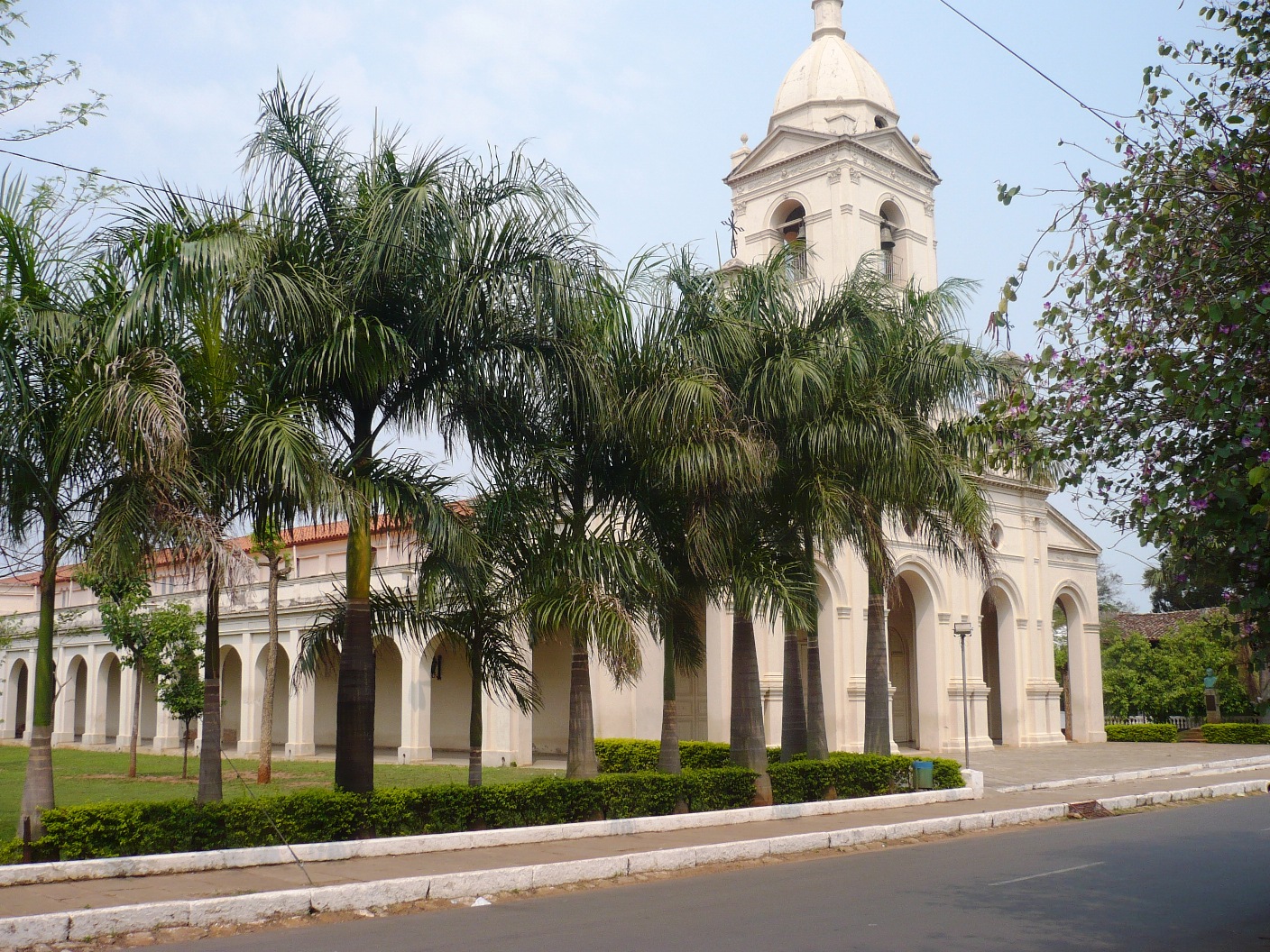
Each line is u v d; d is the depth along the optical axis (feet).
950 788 65.21
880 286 57.98
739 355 51.47
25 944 27.20
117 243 37.88
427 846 40.83
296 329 39.04
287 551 77.36
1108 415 26.43
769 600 51.26
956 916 31.01
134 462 34.45
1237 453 23.73
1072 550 131.23
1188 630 151.64
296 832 39.75
